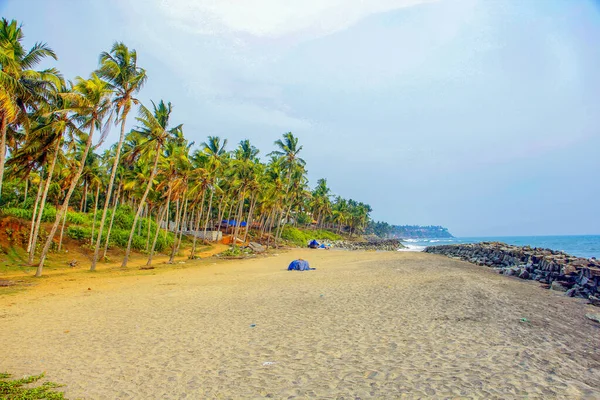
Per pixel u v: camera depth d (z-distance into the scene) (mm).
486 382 5809
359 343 8133
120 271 26703
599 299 13867
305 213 103938
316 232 105438
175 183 33531
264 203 55625
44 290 17234
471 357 7004
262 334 9172
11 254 27500
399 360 6973
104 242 37406
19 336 9430
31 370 7062
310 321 10305
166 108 29203
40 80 19688
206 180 39281
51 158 26844
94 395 5910
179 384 6266
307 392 5742
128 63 24281
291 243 77625
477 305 11711
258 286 17609
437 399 5297
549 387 5586
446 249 55281
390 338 8414
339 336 8734
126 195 58594
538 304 12727
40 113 21609
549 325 9633
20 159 25453
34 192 48781
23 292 16625
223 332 9484
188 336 9195
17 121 19312
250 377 6449
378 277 19953
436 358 7004
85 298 14992
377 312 11102
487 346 7656
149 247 42094
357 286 16531
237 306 12789
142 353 7977
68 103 23281
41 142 24344
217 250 50875
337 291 15297
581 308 12633
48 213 36719
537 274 22344
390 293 14328
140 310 12477
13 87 16625
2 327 10359
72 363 7426
